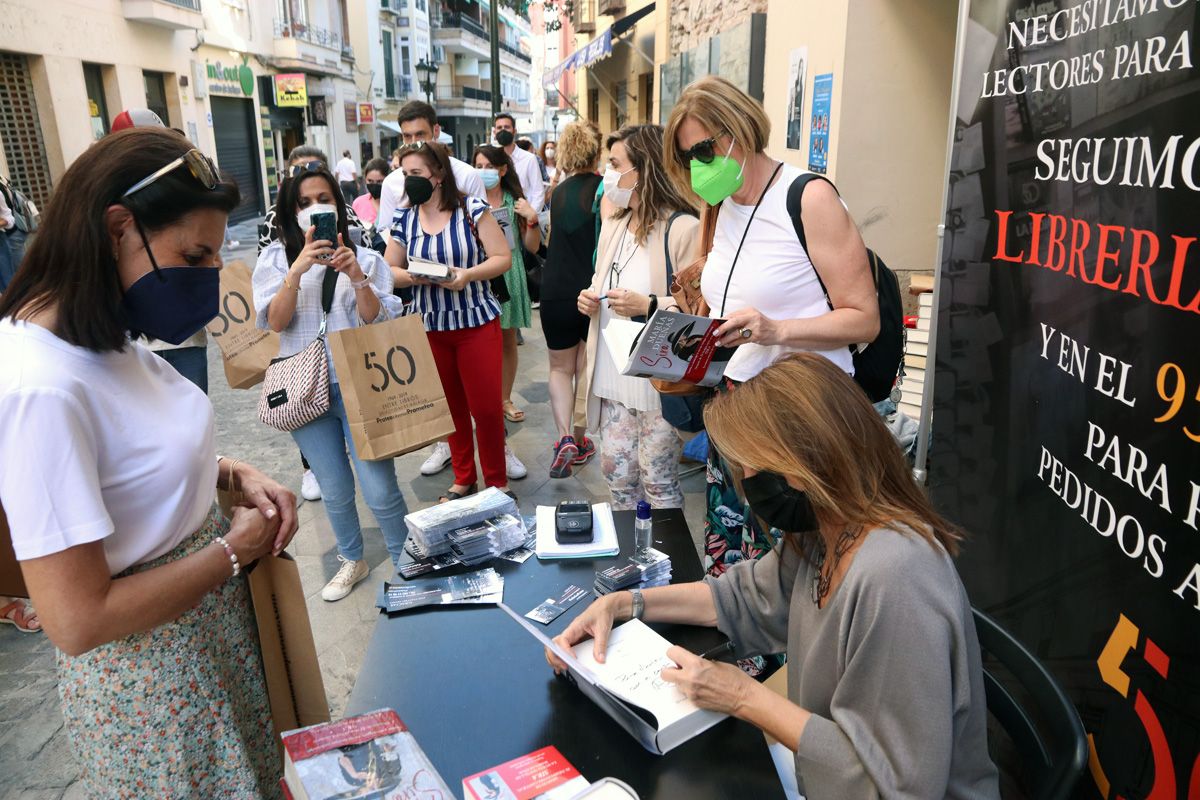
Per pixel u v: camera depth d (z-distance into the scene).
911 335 3.66
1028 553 1.96
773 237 2.07
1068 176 1.74
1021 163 1.95
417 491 4.21
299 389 2.81
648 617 1.63
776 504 1.31
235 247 14.34
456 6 42.84
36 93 12.50
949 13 4.02
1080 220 1.70
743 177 2.08
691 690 1.34
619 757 1.31
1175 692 1.40
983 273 2.15
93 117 14.37
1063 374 1.77
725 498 2.34
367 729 1.27
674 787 1.25
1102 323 1.61
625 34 13.41
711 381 2.12
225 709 1.41
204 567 1.30
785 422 1.26
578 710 1.42
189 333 1.34
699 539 3.54
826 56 4.40
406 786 1.15
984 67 2.11
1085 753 1.19
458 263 3.56
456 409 3.86
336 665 2.78
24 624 3.03
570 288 3.87
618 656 1.50
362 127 31.20
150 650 1.29
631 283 2.93
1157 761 1.45
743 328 1.95
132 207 1.16
